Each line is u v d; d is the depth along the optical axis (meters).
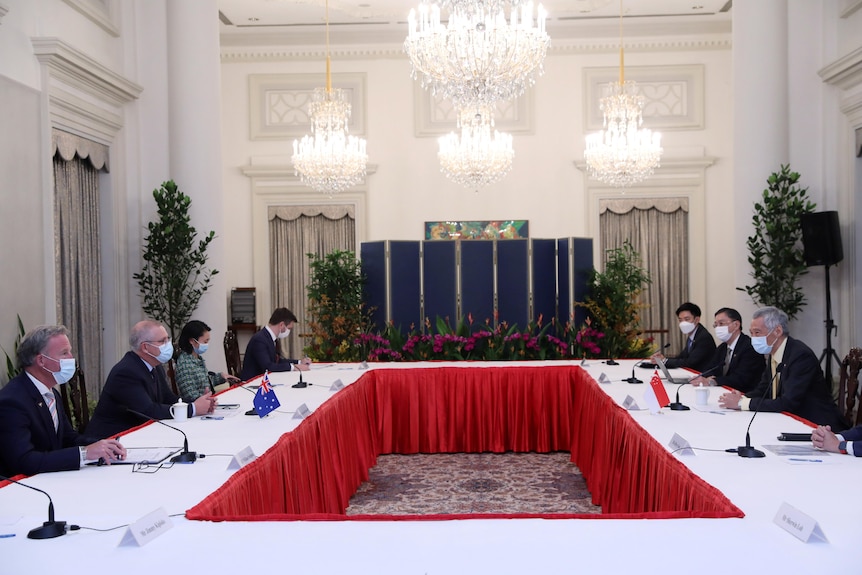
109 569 1.94
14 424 3.01
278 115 10.94
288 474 3.30
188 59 7.46
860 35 6.97
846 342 7.42
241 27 10.42
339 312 8.01
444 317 8.17
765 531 2.16
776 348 4.16
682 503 2.68
